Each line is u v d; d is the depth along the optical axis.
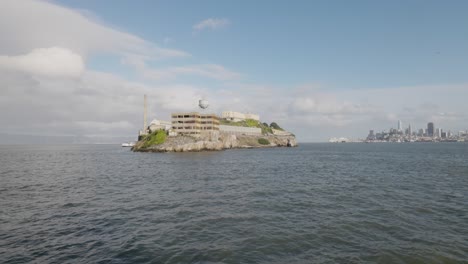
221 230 22.53
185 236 21.20
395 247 18.75
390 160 100.12
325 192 38.88
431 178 52.44
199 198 34.88
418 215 26.67
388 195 36.50
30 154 165.00
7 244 19.72
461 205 30.64
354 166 78.31
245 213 27.69
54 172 66.12
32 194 38.31
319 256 17.48
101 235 21.53
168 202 32.75
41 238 20.94
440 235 21.06
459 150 178.88
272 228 22.97
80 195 37.41
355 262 16.55
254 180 50.88
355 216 26.41
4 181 51.12
